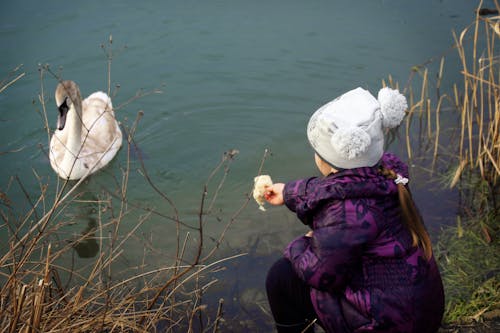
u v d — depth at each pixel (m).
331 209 2.37
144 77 6.74
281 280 2.89
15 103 6.30
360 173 2.38
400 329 2.39
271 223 4.52
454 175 5.00
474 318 3.45
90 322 2.89
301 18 7.81
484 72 6.45
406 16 7.80
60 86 5.39
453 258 3.99
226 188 5.16
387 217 2.37
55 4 8.09
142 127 6.15
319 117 2.46
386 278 2.39
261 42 7.30
